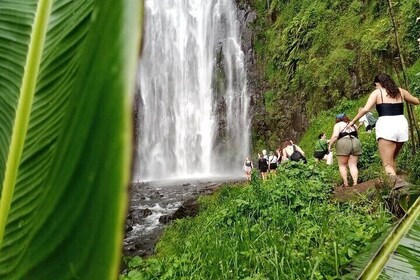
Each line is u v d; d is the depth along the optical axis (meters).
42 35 0.72
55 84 0.71
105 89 0.49
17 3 0.81
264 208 7.53
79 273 0.52
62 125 0.65
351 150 7.21
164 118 34.34
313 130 25.42
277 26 32.41
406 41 20.28
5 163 0.77
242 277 4.68
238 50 34.91
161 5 36.16
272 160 17.58
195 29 36.59
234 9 36.03
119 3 0.48
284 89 30.00
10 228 0.69
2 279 0.67
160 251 10.88
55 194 0.59
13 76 0.80
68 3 0.73
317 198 7.20
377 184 5.64
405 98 6.01
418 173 5.48
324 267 3.91
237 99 33.81
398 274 1.53
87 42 0.61
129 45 0.47
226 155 33.28
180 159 34.03
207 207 14.95
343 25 25.77
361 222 5.22
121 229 0.47
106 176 0.48
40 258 0.60
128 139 0.47
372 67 22.70
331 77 25.19
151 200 20.45
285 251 4.68
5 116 0.79
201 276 4.98
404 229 1.84
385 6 22.97
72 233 0.54
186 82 35.47
